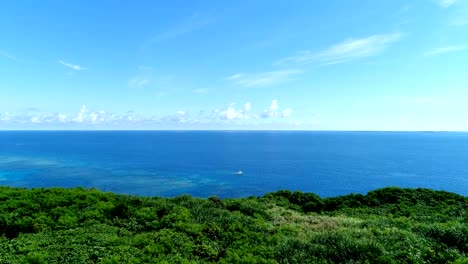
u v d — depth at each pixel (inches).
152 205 758.5
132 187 3287.4
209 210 759.7
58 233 549.0
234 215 729.0
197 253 501.4
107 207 697.6
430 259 461.1
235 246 533.6
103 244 496.1
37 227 568.4
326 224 738.2
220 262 465.7
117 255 449.1
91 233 550.3
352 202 1146.7
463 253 480.4
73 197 738.2
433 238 567.2
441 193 1205.7
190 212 727.7
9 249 458.6
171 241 527.2
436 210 1006.4
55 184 3334.2
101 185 3371.1
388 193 1214.3
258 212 842.8
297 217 836.6
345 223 751.1
